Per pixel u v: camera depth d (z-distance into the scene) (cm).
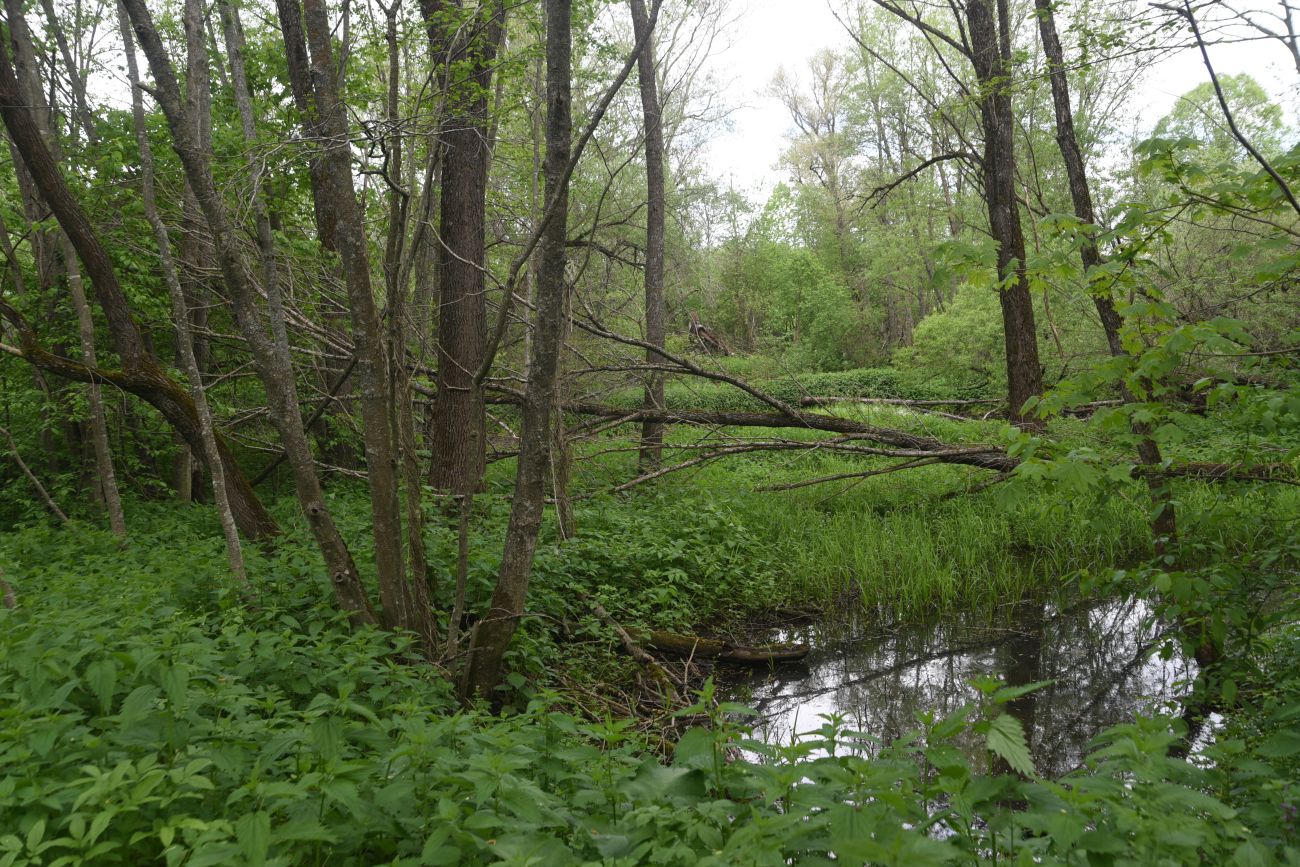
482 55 725
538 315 451
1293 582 424
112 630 334
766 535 984
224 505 540
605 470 1138
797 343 3322
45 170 658
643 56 1291
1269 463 447
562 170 434
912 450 1087
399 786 242
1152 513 446
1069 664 701
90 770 227
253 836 198
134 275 905
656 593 747
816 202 3878
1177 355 373
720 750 261
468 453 486
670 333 1831
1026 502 998
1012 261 408
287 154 521
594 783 273
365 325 459
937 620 812
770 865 183
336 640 440
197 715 289
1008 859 213
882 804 208
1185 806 196
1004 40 1070
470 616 581
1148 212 394
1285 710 279
